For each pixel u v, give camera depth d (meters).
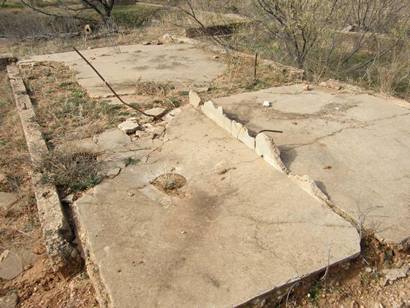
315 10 6.38
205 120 4.33
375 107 4.49
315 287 2.35
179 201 3.02
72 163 3.46
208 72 6.26
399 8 7.30
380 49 7.22
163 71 6.39
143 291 2.25
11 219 3.24
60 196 3.15
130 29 11.23
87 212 2.93
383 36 7.41
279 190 3.04
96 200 3.06
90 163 3.54
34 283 2.62
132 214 2.89
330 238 2.56
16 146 4.30
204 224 2.75
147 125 4.36
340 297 2.32
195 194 3.09
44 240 2.73
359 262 2.50
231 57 6.87
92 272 2.47
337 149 3.61
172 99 5.07
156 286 2.28
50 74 6.48
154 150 3.80
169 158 3.64
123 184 3.27
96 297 2.39
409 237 2.58
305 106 4.59
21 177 3.76
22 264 2.79
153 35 9.89
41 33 11.56
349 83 5.79
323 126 4.06
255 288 2.23
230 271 2.35
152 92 5.37
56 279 2.64
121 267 2.42
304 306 2.27
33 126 4.34
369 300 2.33
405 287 2.41
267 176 3.23
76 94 5.43
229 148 3.71
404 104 4.55
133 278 2.34
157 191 3.17
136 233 2.70
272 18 7.05
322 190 3.03
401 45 7.12
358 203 2.88
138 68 6.63
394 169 3.29
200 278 2.31
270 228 2.67
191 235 2.65
